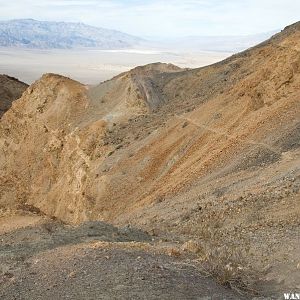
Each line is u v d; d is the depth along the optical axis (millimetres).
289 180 16891
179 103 42250
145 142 35375
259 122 26469
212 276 8031
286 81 27469
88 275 7426
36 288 7195
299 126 23281
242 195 17281
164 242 12398
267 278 8445
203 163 26188
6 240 14109
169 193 25234
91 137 42094
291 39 29469
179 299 6598
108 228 13305
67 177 43469
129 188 31375
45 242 11180
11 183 52594
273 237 11484
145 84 47781
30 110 54406
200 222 15492
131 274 7352
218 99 34094
